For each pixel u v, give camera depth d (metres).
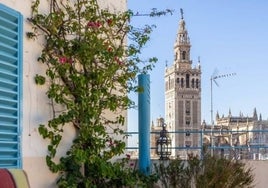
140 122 7.71
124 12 7.34
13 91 5.00
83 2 6.47
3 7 4.95
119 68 6.93
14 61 5.07
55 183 5.90
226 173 7.01
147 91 7.61
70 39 6.27
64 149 6.15
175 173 7.28
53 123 5.83
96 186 6.55
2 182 3.52
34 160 5.47
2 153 4.79
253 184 7.91
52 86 5.86
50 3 6.02
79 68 6.43
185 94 127.38
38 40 5.69
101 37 6.79
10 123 4.95
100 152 6.70
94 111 6.27
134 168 7.72
